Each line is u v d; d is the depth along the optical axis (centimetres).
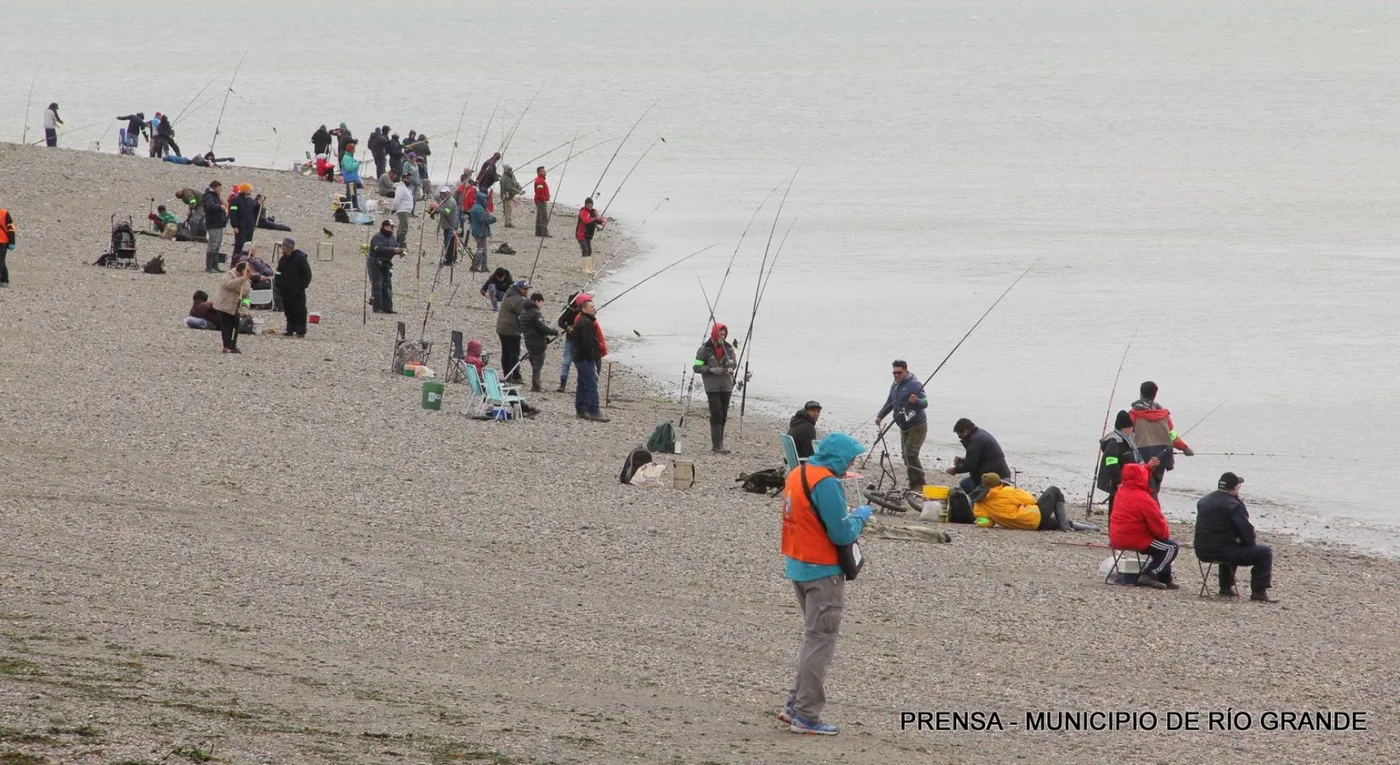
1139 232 17875
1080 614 4734
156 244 12712
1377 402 9525
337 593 4112
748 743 2967
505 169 16388
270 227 14162
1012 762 3069
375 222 15350
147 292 10612
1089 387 9919
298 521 5116
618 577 4738
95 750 2323
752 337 11612
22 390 7144
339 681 3130
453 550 4919
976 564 5475
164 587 3944
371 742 2597
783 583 4800
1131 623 4656
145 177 15600
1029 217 19138
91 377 7656
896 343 11406
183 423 6744
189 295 10669
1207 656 4278
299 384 8106
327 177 17538
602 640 3872
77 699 2652
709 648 3894
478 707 3027
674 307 12825
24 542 4322
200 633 3466
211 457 6078
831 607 3098
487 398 7762
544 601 4297
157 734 2464
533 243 15612
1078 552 5897
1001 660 4047
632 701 3266
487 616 4019
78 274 11056
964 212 19512
